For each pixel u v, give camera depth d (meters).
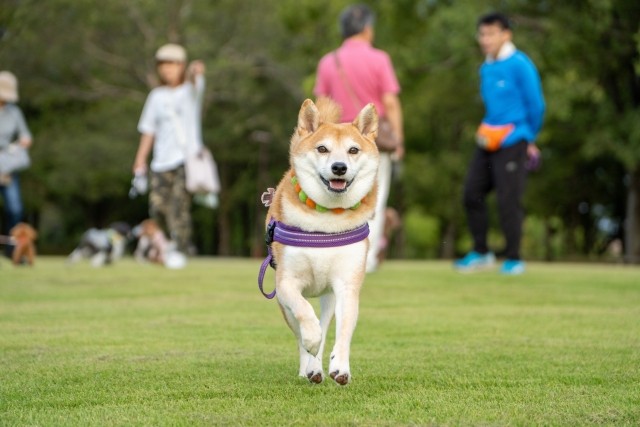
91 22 35.59
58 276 12.29
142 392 4.30
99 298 9.16
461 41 27.12
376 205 5.11
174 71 13.29
